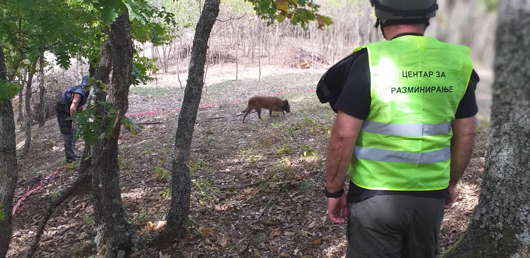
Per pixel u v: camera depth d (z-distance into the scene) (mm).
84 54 4176
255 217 4270
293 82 13961
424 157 1551
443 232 3404
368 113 1575
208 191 5012
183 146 3730
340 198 1781
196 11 14445
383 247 1632
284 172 5301
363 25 12500
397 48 1525
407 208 1573
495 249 2461
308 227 3906
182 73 18312
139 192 5312
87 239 4238
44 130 10273
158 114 10703
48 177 6438
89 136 2568
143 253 3576
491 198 2516
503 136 2398
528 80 1688
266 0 3055
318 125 7871
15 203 5605
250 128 8383
